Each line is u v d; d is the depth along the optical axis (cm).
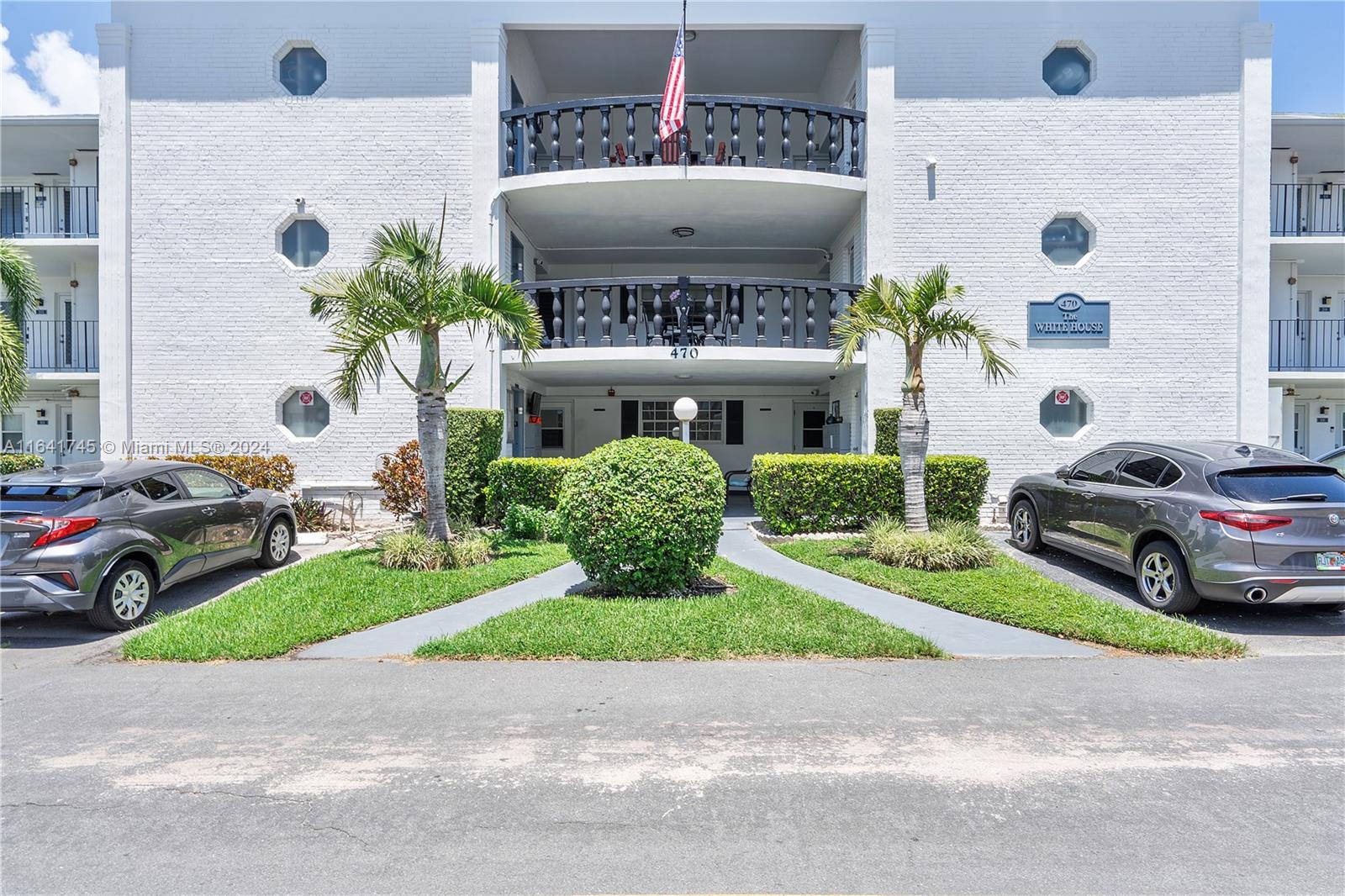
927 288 864
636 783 361
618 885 282
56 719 443
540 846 307
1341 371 1389
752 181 1195
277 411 1254
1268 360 1227
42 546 612
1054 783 362
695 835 315
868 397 1245
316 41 1247
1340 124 1283
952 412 1244
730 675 513
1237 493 642
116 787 360
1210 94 1234
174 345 1247
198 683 505
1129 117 1239
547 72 1529
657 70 1517
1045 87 1244
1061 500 862
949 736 416
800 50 1443
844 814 333
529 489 1126
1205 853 302
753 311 1681
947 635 604
